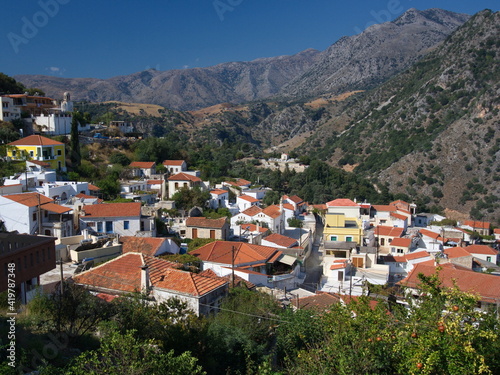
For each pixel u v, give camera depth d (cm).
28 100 10019
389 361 1819
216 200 8425
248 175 13125
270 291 4122
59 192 6041
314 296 3844
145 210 6075
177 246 4812
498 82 16412
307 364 2031
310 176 13100
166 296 2781
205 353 2220
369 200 12175
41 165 7131
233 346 2339
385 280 5394
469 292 1959
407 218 9444
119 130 11988
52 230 4778
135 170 9294
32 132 8981
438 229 8862
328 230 6856
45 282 3353
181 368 1591
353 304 2230
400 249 7075
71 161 8469
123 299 2378
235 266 4400
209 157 14112
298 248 5897
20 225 4716
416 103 19638
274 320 2778
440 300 1873
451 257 6106
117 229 5291
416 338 1789
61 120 9712
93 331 2241
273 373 2048
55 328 2127
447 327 1683
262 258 4769
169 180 8588
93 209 5344
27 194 5138
